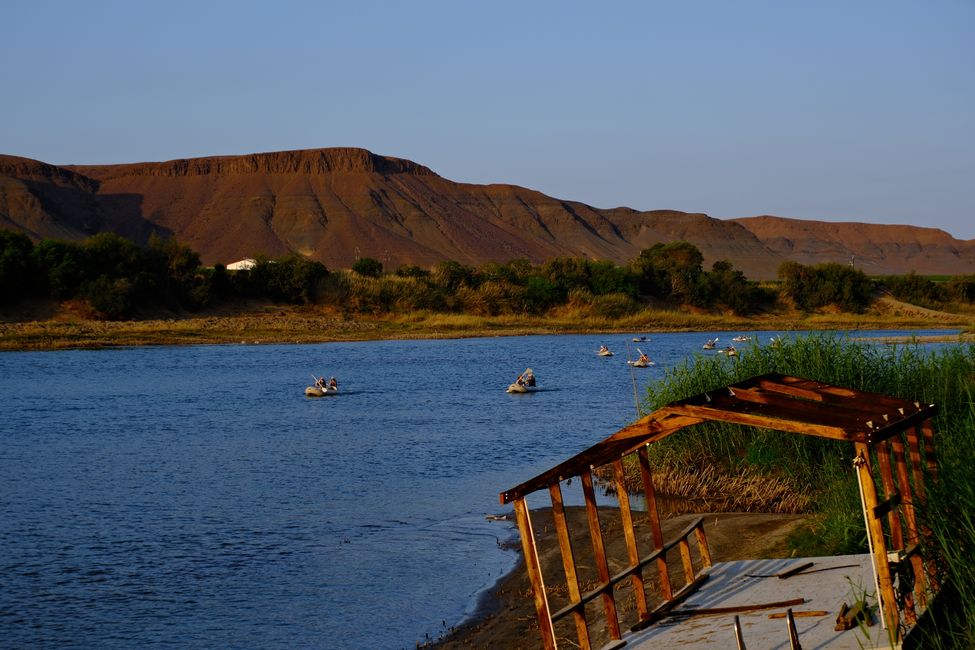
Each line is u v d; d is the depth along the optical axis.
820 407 8.53
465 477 22.52
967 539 8.47
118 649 11.59
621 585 12.78
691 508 17.50
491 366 56.62
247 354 65.44
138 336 72.94
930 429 9.26
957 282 110.44
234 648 11.54
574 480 21.80
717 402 8.37
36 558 15.57
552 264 108.12
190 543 16.47
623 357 62.59
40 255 79.50
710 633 8.27
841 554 11.37
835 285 105.31
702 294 104.56
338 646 11.60
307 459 25.11
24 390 43.41
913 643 7.33
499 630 11.75
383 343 77.19
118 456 25.78
